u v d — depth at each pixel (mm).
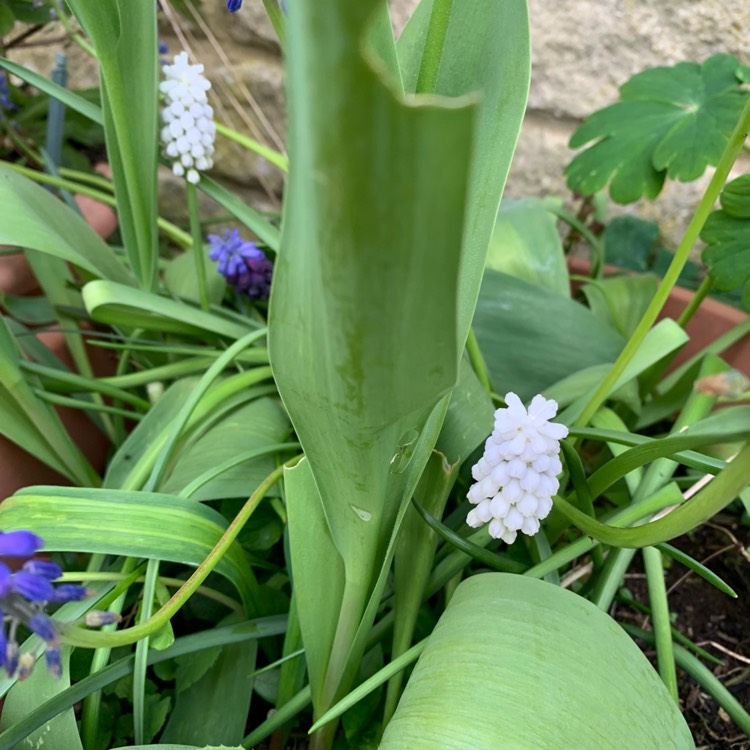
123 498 160
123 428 264
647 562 181
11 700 151
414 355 85
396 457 133
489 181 129
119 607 161
